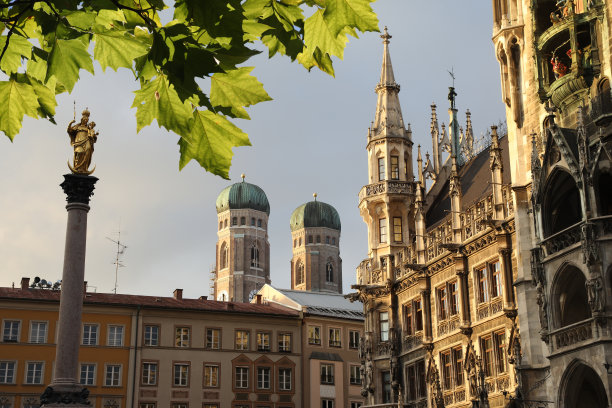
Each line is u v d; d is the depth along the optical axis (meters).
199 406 79.50
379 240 62.97
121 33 5.89
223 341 82.56
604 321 34.31
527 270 42.91
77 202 44.62
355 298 64.25
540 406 40.28
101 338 77.88
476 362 49.03
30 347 75.00
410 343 57.88
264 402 82.31
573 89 39.41
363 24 6.20
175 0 5.77
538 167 39.34
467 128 66.12
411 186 63.16
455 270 52.47
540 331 38.06
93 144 46.03
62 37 5.88
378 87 66.19
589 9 39.03
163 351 79.62
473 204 51.91
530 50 44.62
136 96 6.18
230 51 5.91
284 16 6.16
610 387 33.31
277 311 87.75
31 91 6.70
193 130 6.29
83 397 41.97
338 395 86.31
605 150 36.22
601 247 35.28
